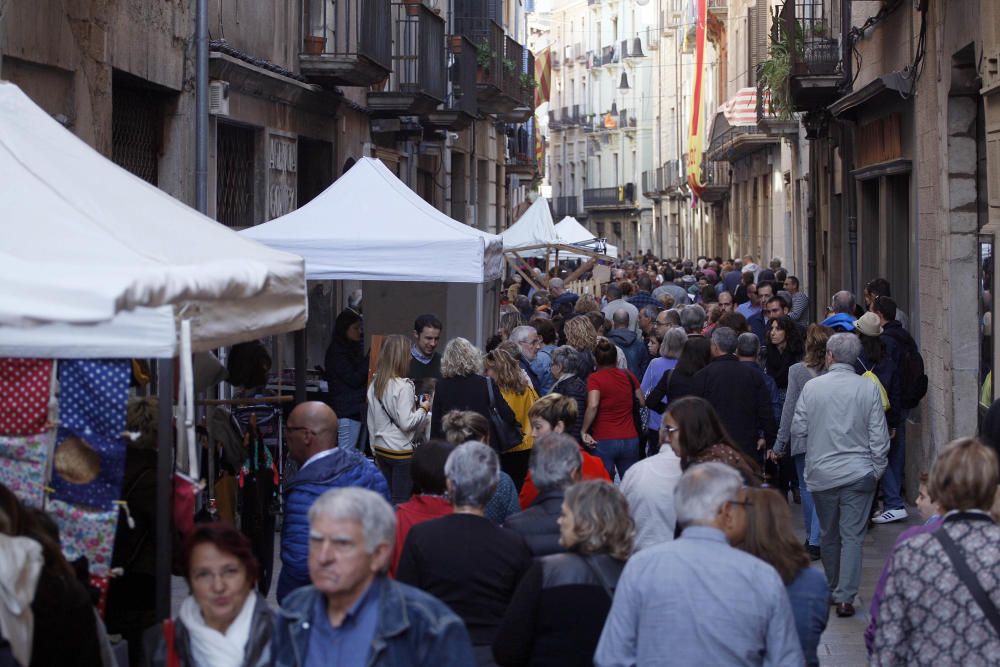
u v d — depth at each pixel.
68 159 8.29
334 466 8.77
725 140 46.91
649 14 93.12
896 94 20.73
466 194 40.88
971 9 15.81
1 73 12.34
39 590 6.32
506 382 13.27
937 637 6.31
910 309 20.75
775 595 6.12
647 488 8.83
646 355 18.86
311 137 24.22
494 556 7.06
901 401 15.59
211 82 18.38
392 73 28.12
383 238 15.31
